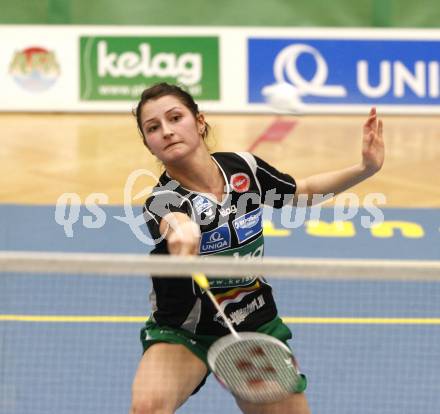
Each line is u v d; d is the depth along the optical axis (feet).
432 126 106.93
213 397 46.14
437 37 111.24
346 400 44.93
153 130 33.17
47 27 109.50
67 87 110.52
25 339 51.98
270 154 93.04
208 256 33.65
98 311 56.75
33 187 83.41
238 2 110.22
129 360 49.62
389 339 53.01
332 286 60.39
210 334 33.60
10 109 110.22
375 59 110.93
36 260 28.68
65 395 44.78
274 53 110.63
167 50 110.22
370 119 35.22
